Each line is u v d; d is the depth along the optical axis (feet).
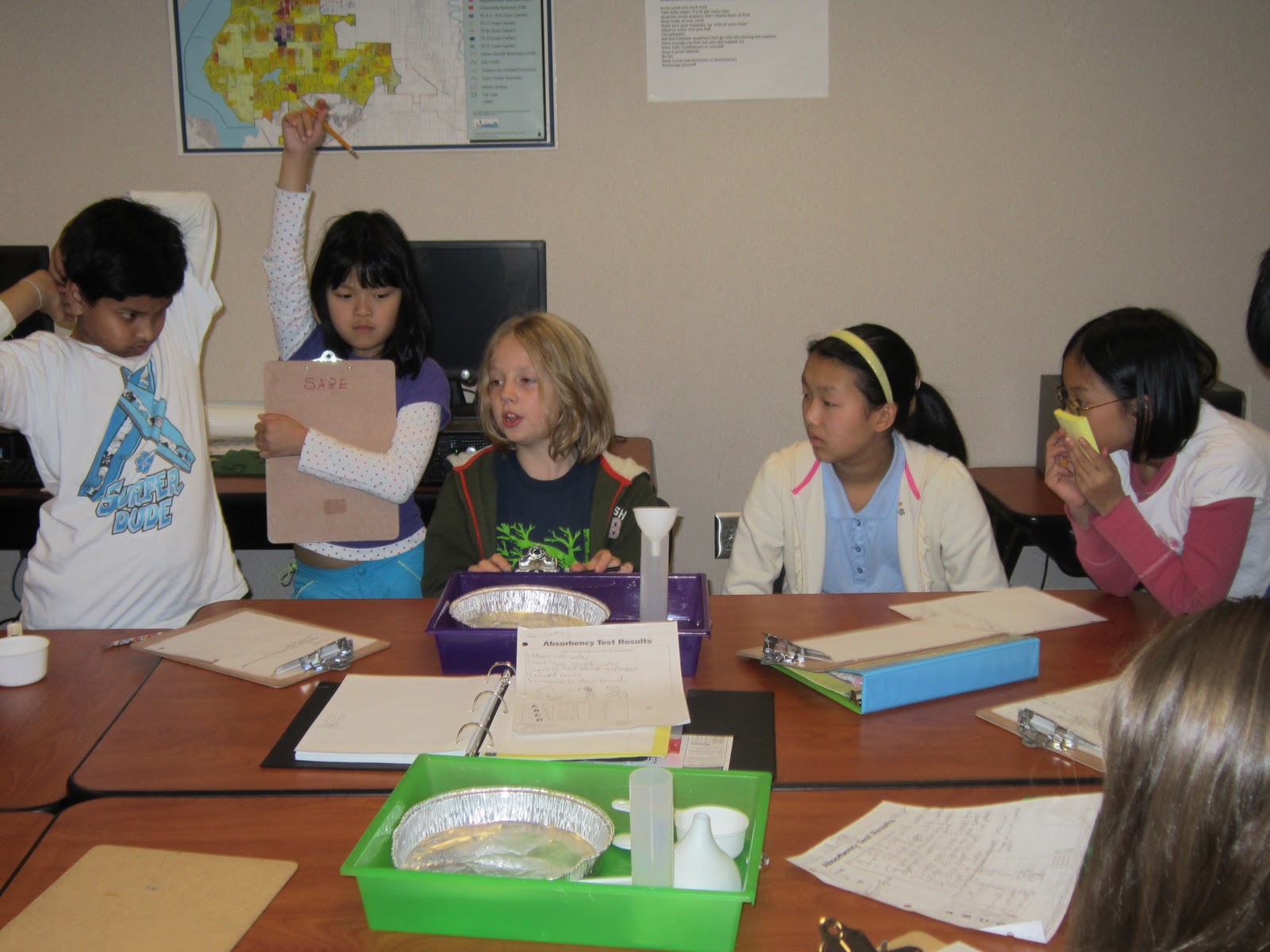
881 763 3.63
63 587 5.64
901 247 9.69
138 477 5.80
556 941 2.70
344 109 9.39
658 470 10.17
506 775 3.27
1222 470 5.32
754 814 2.97
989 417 10.05
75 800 3.46
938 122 9.43
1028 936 2.66
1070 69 9.32
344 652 4.52
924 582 6.33
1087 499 5.36
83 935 2.69
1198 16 9.21
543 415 5.96
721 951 2.63
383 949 2.68
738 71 9.33
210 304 6.45
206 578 6.08
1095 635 4.88
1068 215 9.61
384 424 6.16
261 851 3.10
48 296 5.99
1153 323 5.43
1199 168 9.52
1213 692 1.65
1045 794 3.40
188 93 9.35
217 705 4.15
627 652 4.12
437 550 6.16
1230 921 1.60
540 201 9.60
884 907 2.81
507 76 9.34
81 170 9.49
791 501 6.45
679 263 9.73
